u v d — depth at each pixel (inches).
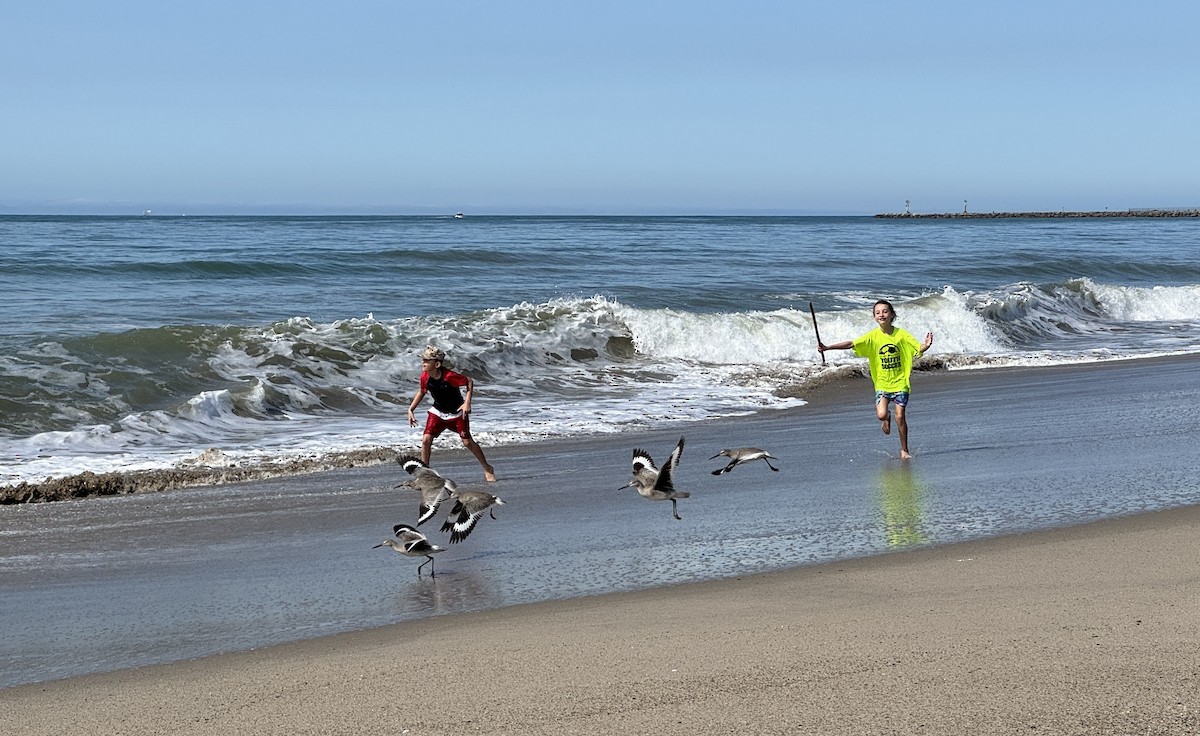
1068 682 192.9
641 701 192.7
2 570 318.3
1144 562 287.3
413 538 298.5
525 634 241.1
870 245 2240.4
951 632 226.1
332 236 2487.7
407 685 208.1
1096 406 627.5
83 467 461.1
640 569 306.7
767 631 233.5
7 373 592.4
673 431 568.7
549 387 717.3
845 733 174.7
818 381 750.5
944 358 863.7
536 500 407.8
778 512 378.0
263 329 720.3
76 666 234.4
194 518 383.2
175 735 187.8
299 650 239.5
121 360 637.3
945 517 360.8
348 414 620.1
